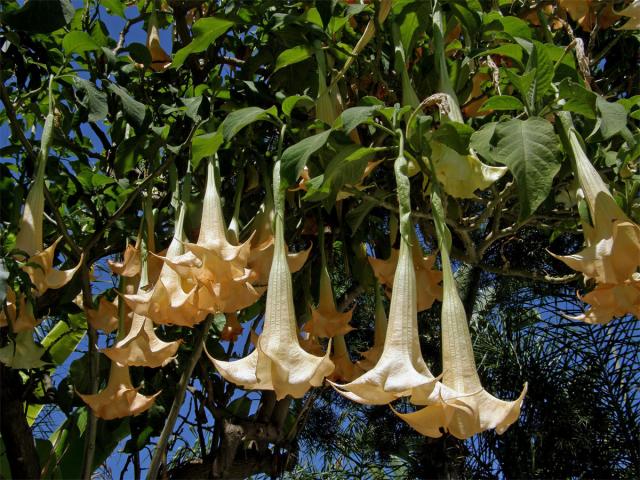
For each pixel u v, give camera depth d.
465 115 2.70
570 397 5.09
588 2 2.82
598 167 2.53
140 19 3.12
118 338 2.38
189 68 3.12
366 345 5.02
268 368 1.72
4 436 2.48
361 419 5.46
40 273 2.10
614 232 1.83
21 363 2.36
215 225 2.13
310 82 2.68
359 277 2.87
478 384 1.61
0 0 2.48
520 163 1.77
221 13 2.69
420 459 5.04
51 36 2.76
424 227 3.07
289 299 1.79
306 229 2.91
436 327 4.91
